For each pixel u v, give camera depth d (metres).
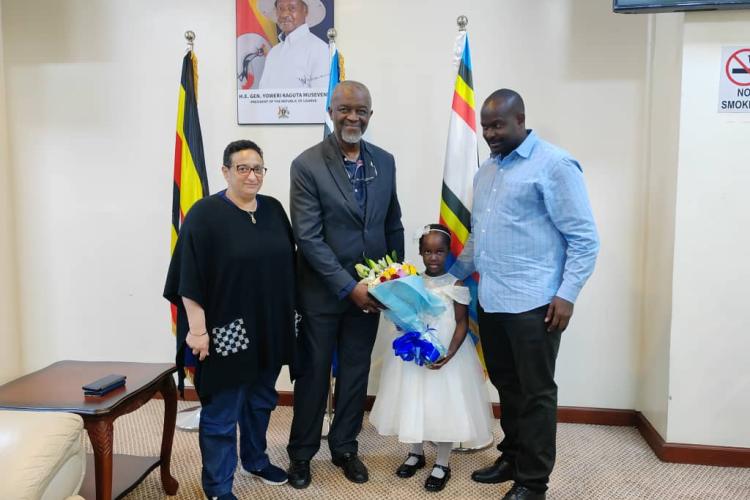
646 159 2.67
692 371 2.31
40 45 3.01
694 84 2.24
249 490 2.12
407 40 2.79
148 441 2.57
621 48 2.64
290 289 2.03
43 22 2.99
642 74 2.64
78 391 1.77
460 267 2.28
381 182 2.16
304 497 2.07
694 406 2.32
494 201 1.97
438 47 2.77
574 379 2.81
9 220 3.07
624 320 2.75
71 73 3.01
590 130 2.70
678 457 2.33
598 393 2.80
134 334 3.12
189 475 2.25
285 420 2.84
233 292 1.88
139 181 3.03
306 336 2.15
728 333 2.28
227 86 2.92
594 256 1.81
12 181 3.09
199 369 1.89
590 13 2.65
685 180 2.27
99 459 1.64
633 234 2.71
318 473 2.26
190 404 2.99
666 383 2.37
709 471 2.27
